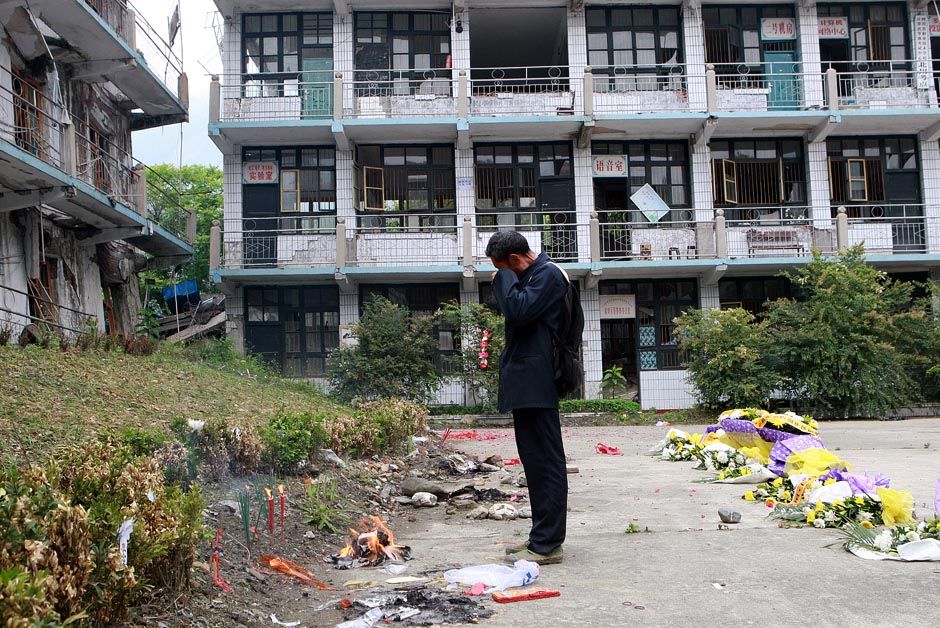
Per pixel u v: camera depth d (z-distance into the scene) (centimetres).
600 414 1809
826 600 323
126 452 405
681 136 2042
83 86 1650
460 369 1862
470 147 2009
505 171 2038
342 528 526
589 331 2005
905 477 707
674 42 2062
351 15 2014
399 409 1074
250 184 1995
